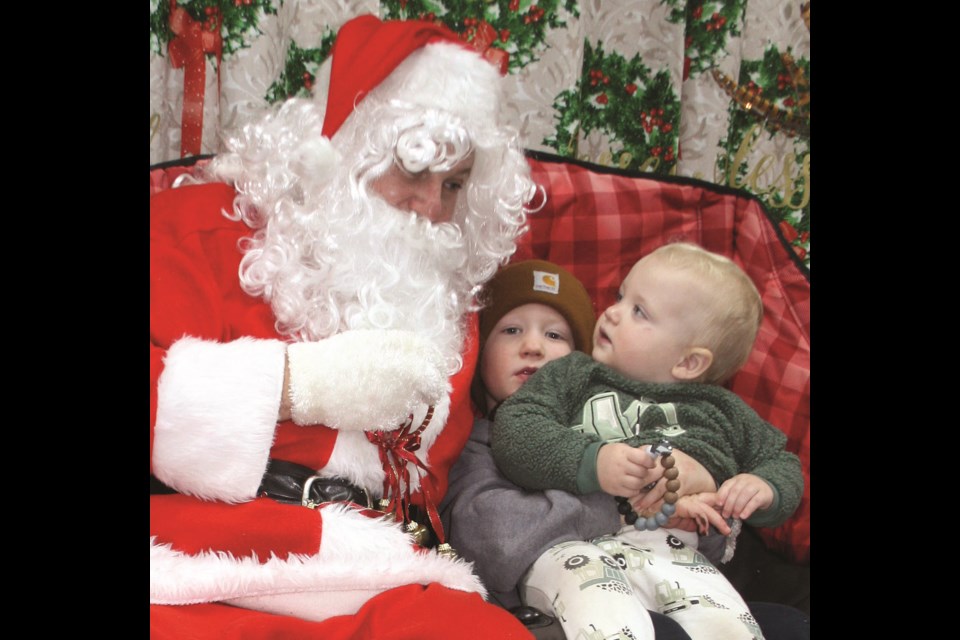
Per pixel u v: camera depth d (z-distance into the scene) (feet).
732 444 4.15
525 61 5.47
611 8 5.73
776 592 4.23
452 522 3.90
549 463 3.79
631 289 4.33
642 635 3.16
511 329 4.43
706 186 5.07
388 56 3.83
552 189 4.94
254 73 5.12
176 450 2.96
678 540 3.88
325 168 3.77
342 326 3.67
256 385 3.05
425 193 3.86
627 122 5.90
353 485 3.45
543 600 3.52
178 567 2.86
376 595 3.03
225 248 3.70
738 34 5.74
